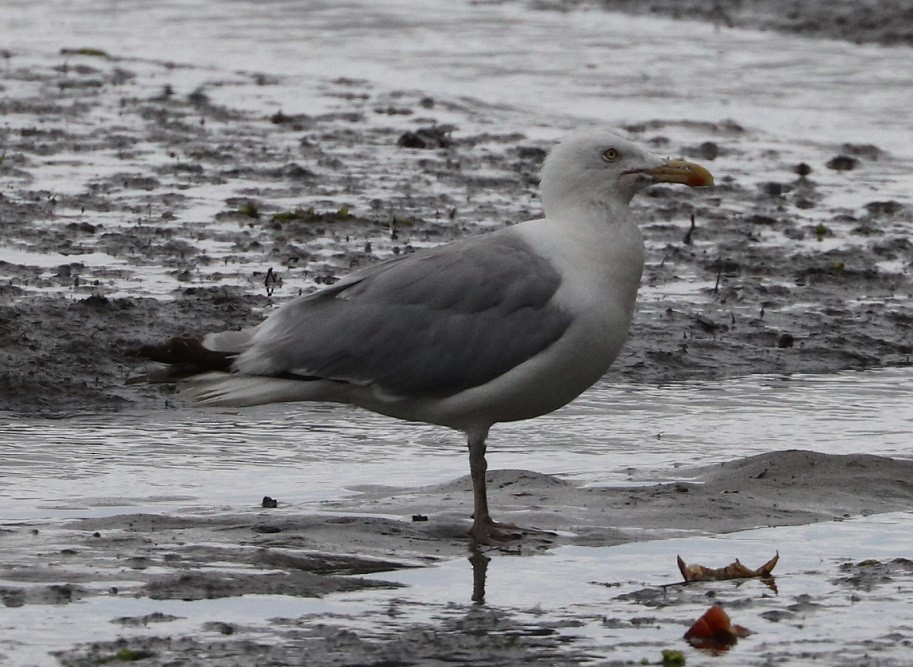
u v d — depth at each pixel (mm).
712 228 22391
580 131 11938
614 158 11734
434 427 14641
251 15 42094
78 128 27297
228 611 9797
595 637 9469
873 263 20906
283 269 19438
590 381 11820
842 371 16953
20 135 26547
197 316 17406
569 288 11500
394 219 21625
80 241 20266
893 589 10336
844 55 36750
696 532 11625
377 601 10070
